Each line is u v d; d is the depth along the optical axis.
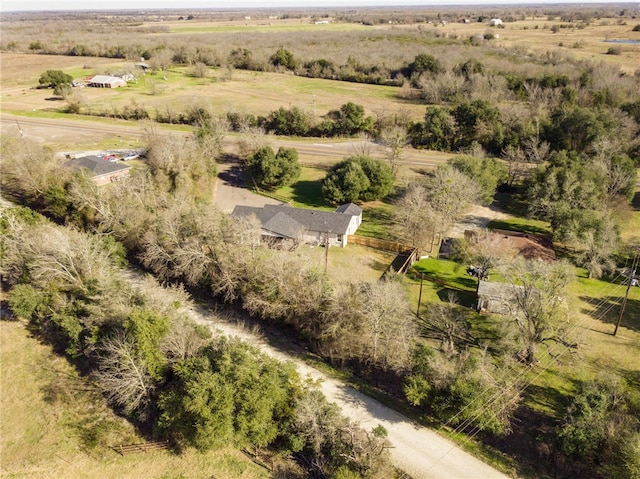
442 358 36.12
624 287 50.59
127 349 34.53
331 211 67.44
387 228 63.91
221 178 79.88
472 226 64.62
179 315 40.06
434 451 31.89
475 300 48.03
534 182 65.69
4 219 53.59
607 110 86.50
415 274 52.75
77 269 45.44
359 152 87.88
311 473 30.75
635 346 41.47
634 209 67.56
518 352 39.78
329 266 54.12
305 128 101.38
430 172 78.50
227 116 104.31
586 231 53.59
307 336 42.19
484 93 109.81
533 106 97.69
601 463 29.66
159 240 50.31
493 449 32.16
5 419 35.72
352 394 36.66
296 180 76.06
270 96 129.38
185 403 30.33
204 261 47.41
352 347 39.56
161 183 66.88
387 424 33.97
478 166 68.75
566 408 32.94
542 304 38.12
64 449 33.22
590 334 43.06
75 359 40.72
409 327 40.47
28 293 42.91
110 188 61.25
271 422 31.84
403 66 146.50
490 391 33.16
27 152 68.88
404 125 97.94
